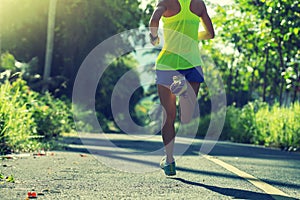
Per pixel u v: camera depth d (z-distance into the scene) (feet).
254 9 83.66
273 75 127.75
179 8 30.63
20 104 64.54
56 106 94.43
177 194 24.34
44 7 160.15
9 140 46.75
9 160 37.65
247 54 109.29
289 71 74.23
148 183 27.63
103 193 23.88
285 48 84.02
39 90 133.90
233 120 104.06
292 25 69.51
